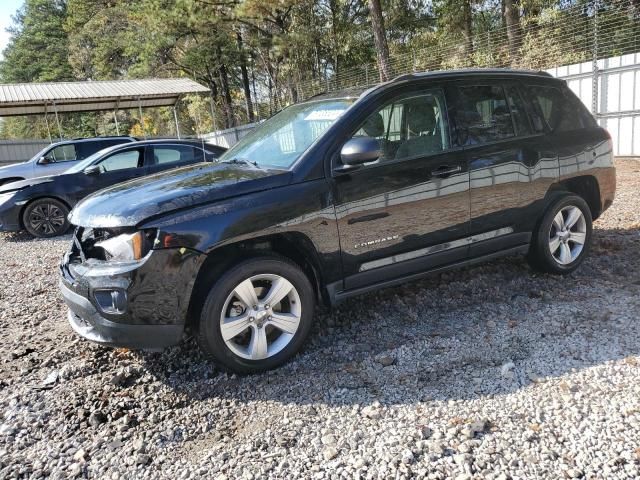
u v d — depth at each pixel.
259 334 3.31
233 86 42.38
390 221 3.67
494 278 4.73
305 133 3.79
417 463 2.40
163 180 3.64
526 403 2.81
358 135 3.63
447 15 26.64
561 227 4.59
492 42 17.64
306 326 3.48
